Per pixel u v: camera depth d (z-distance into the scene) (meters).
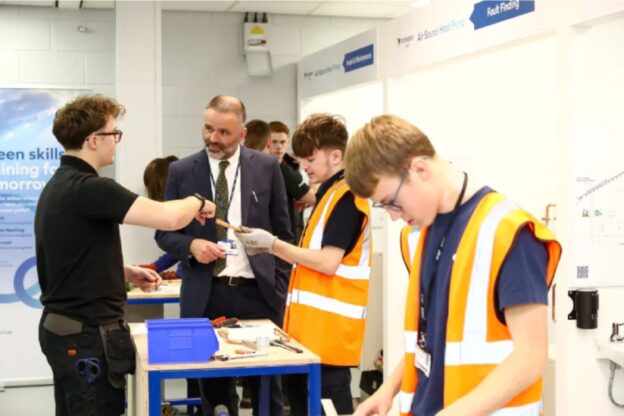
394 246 4.39
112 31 6.21
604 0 2.71
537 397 1.53
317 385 2.71
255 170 3.60
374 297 5.25
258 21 6.49
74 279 2.76
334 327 2.85
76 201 2.73
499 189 4.56
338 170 2.92
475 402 1.43
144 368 2.57
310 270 2.93
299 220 5.10
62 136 2.81
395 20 4.30
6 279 5.54
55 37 6.11
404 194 1.52
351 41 4.99
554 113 4.58
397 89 4.39
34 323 5.59
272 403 3.49
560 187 2.97
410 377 1.68
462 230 1.53
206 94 6.48
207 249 3.32
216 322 3.21
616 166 2.97
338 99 6.18
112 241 2.85
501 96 4.54
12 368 5.57
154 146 5.42
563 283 2.95
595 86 2.94
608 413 3.02
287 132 5.55
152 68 5.41
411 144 1.51
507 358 1.45
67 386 2.79
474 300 1.50
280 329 3.19
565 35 2.93
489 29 3.41
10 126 5.52
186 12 6.41
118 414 2.85
